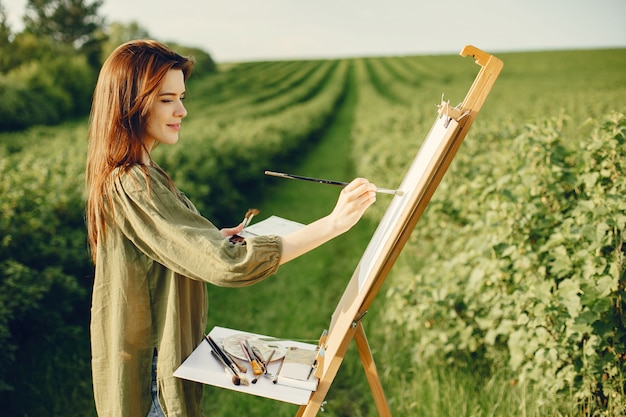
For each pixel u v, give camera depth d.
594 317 2.19
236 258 1.32
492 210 2.98
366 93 36.91
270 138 12.08
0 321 2.98
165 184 1.50
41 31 36.56
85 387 3.09
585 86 30.30
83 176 4.89
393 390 2.92
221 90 42.88
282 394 1.39
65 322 3.74
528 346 2.50
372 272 1.31
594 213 2.36
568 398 2.41
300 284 4.82
